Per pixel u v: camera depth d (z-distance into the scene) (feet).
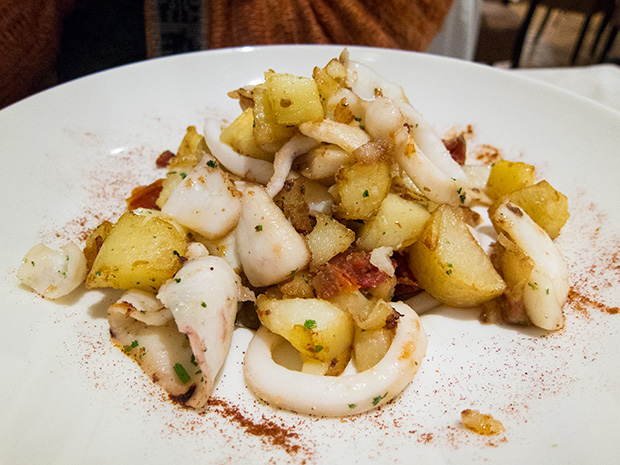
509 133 0.82
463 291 0.55
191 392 0.47
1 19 0.88
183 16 1.07
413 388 0.50
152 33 1.07
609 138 0.74
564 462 0.41
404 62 0.92
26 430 0.43
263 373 0.48
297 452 0.44
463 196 0.60
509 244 0.56
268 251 0.53
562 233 0.66
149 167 0.79
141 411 0.46
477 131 0.84
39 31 0.96
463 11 1.33
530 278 0.53
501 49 2.26
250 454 0.43
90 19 1.07
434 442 0.44
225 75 0.90
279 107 0.55
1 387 0.45
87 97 0.80
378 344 0.51
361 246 0.58
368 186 0.55
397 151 0.58
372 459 0.43
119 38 1.08
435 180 0.58
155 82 0.86
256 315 0.56
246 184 0.59
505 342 0.54
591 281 0.59
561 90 0.81
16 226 0.63
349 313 0.52
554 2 2.34
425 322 0.57
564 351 0.52
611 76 1.03
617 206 0.66
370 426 0.46
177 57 0.88
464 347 0.54
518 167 0.70
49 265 0.54
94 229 0.66
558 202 0.63
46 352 0.49
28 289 0.55
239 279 0.54
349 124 0.60
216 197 0.58
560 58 2.56
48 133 0.74
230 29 1.10
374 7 1.15
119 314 0.53
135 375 0.49
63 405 0.45
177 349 0.51
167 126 0.85
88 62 1.07
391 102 0.58
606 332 0.52
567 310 0.56
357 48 0.93
